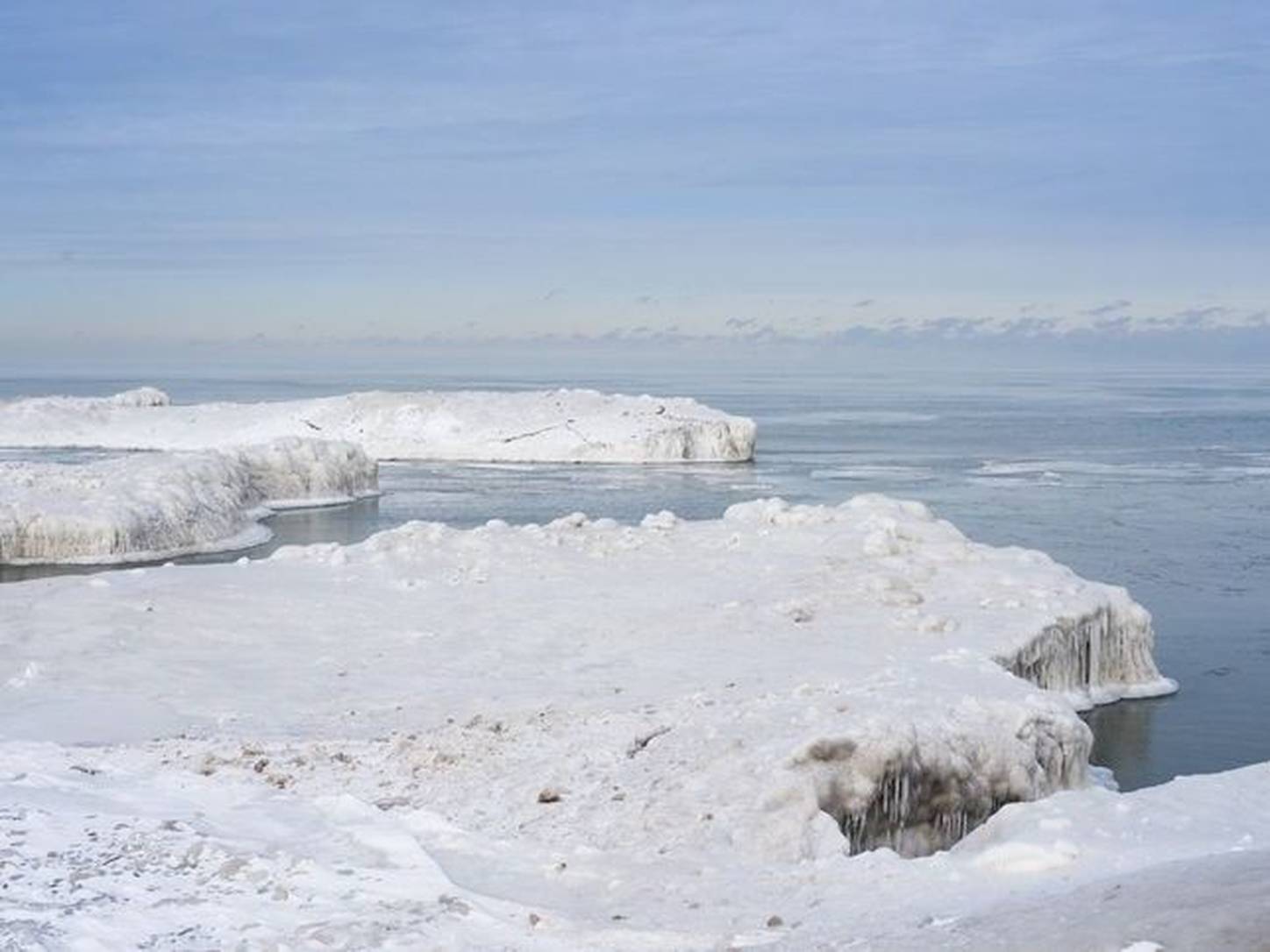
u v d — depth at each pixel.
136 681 22.92
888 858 13.04
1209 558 46.78
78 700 21.48
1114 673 29.06
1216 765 24.34
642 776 16.30
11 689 22.31
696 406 96.69
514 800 15.77
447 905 10.70
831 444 103.56
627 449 89.19
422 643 25.73
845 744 16.38
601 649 25.12
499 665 23.94
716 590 29.67
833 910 11.30
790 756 16.17
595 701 20.97
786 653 24.11
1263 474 76.88
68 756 16.41
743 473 79.94
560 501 66.12
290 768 16.89
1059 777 18.56
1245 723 26.91
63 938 9.28
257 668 23.94
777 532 35.78
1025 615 27.20
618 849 14.17
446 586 30.80
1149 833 13.29
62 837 11.86
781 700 19.25
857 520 36.25
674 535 36.56
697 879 12.45
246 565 33.44
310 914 10.22
